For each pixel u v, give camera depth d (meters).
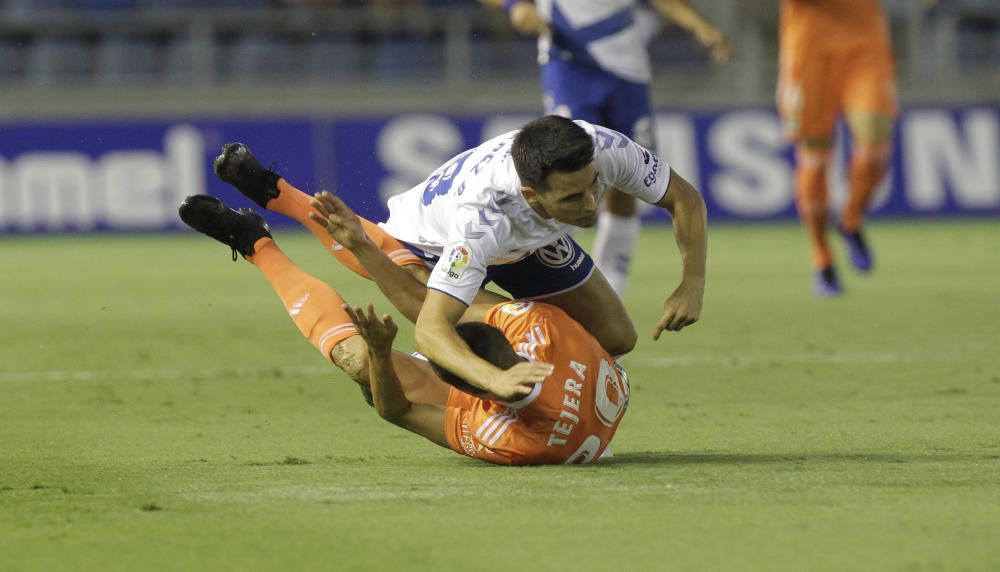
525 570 9.41
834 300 35.59
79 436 16.84
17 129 59.16
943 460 14.18
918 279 41.28
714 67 68.31
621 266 25.14
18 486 13.14
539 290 16.09
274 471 13.95
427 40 69.75
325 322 14.59
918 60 67.88
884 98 36.53
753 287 39.50
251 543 10.37
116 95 66.62
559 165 12.80
